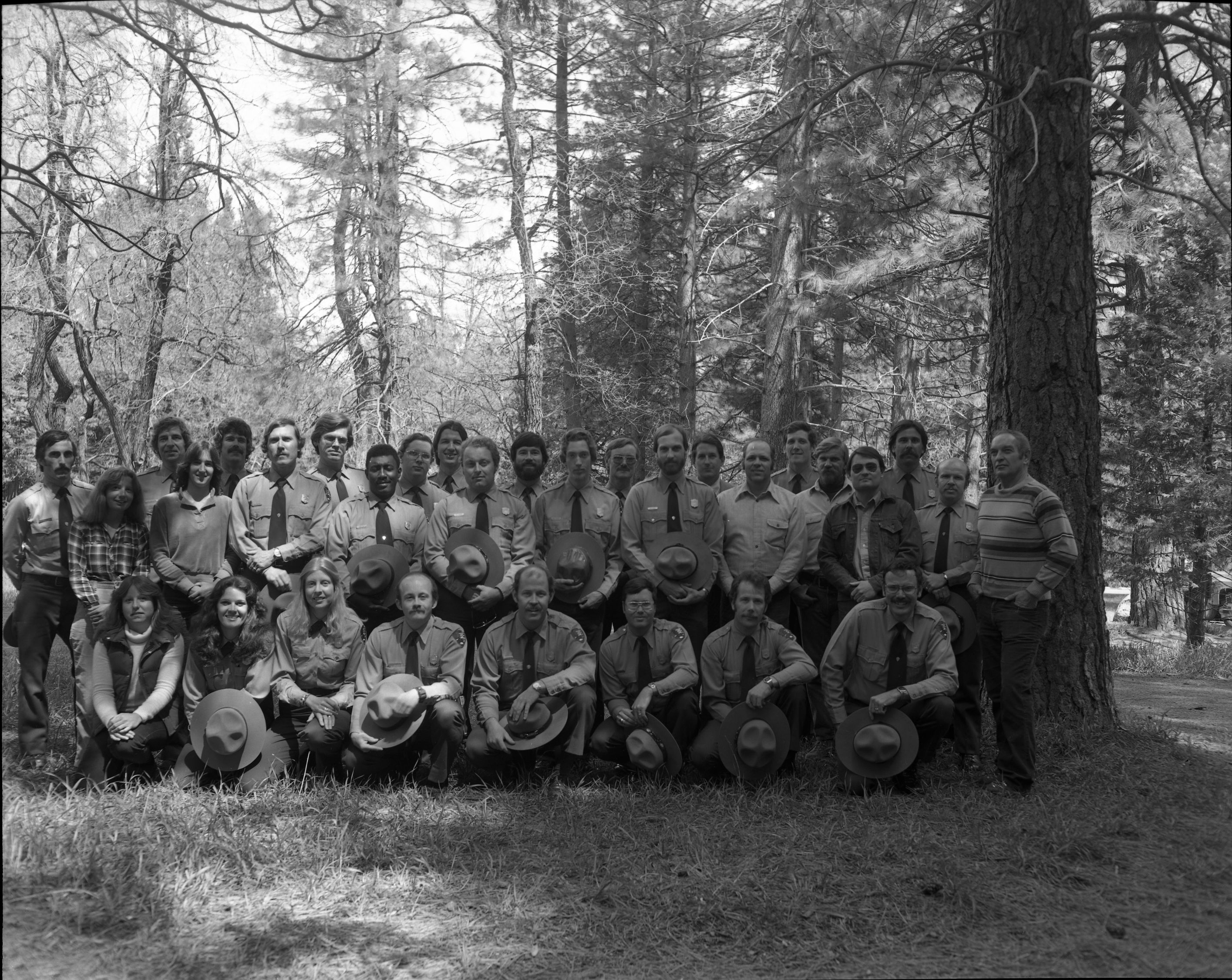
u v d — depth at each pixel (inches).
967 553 271.4
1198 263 589.0
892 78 340.2
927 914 173.2
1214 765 266.2
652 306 1001.5
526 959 159.0
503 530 276.4
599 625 278.8
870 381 941.2
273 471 276.8
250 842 195.3
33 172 275.6
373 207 748.6
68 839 188.9
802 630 288.5
